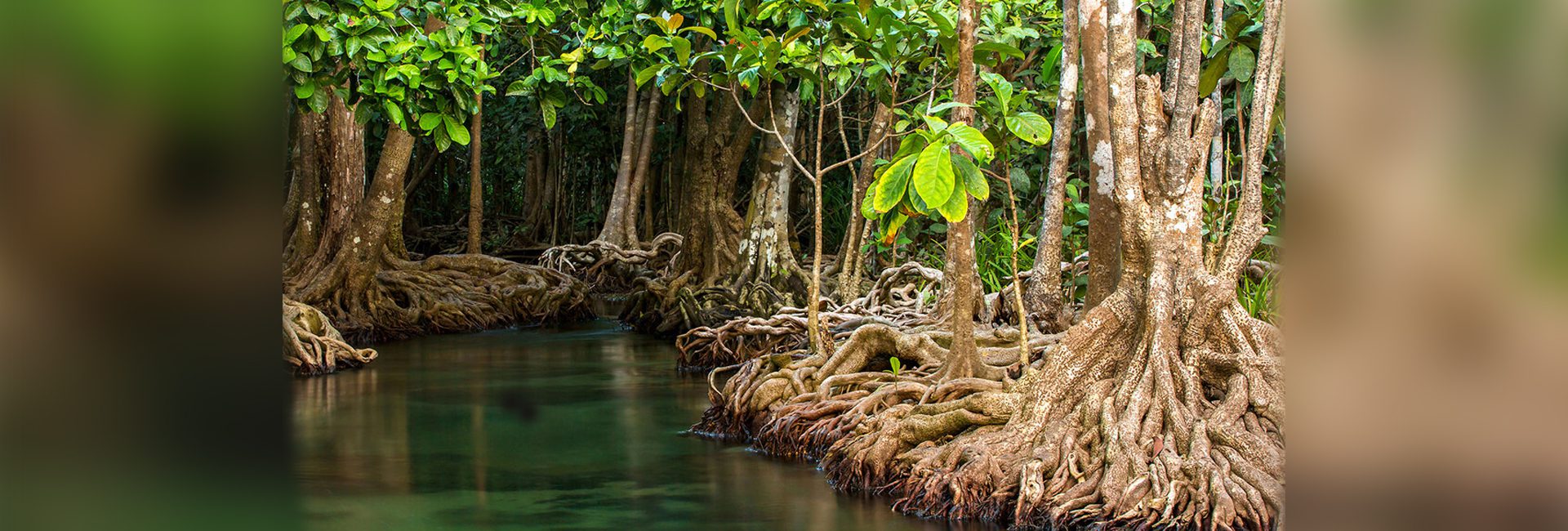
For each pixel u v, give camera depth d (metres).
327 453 8.41
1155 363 6.48
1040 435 6.60
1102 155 8.08
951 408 7.06
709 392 9.41
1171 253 6.73
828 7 8.98
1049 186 9.58
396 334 16.14
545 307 18.45
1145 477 5.94
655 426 9.48
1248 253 6.78
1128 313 6.82
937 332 9.12
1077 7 9.38
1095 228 8.13
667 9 14.21
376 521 6.50
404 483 7.46
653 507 6.80
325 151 16.78
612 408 10.36
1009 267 12.44
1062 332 9.46
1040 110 15.75
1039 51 15.59
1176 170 6.75
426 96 11.05
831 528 6.30
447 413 10.12
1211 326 6.57
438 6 11.68
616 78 25.58
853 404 8.09
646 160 23.55
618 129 27.05
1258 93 6.74
